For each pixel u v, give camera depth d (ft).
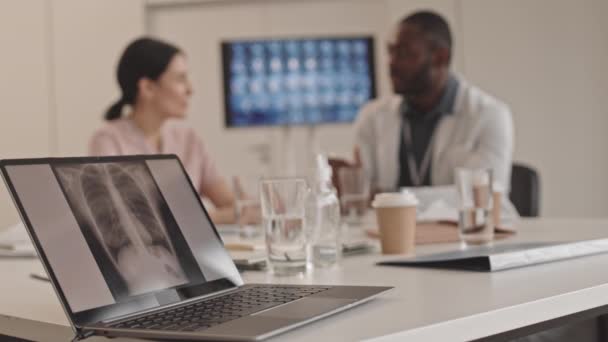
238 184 5.82
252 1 17.02
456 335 2.13
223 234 6.11
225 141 17.08
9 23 16.88
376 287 2.59
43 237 2.28
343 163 6.28
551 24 16.65
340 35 17.12
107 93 17.01
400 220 4.15
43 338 2.54
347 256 4.19
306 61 17.15
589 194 16.63
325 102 17.21
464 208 4.38
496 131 8.58
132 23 16.97
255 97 17.11
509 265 3.09
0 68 16.85
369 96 17.20
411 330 2.01
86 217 2.45
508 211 6.55
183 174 3.00
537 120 16.74
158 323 2.15
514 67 16.74
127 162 2.78
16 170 2.35
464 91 8.91
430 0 16.76
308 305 2.30
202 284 2.65
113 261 2.42
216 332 1.95
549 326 2.41
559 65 16.65
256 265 3.66
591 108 16.61
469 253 3.39
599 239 3.52
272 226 3.45
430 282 2.88
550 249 3.24
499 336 2.26
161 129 9.30
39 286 3.50
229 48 17.03
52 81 16.99
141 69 8.92
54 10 16.98
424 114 9.01
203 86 17.03
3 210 12.56
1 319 2.72
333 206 3.68
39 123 16.96
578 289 2.52
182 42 17.06
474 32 16.75
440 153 8.76
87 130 17.02
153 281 2.49
